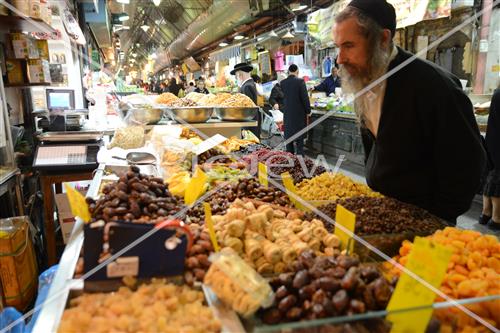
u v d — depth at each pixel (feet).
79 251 4.22
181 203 5.58
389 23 5.23
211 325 3.11
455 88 5.22
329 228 4.89
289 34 28.73
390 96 5.50
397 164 5.66
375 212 5.08
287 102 20.33
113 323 3.09
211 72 58.08
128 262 3.57
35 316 4.72
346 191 6.59
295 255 3.97
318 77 28.55
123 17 35.14
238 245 4.21
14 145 10.68
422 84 5.22
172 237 3.64
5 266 7.30
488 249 4.20
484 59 14.98
